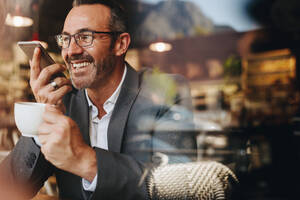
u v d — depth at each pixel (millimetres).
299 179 3025
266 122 4207
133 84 1070
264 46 4762
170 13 3498
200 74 4012
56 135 639
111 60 1051
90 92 1048
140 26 2553
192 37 3984
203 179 811
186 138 975
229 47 4680
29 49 871
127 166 756
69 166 688
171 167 806
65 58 1021
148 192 753
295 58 4754
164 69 1196
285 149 3473
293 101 4652
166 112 1043
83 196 830
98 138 1031
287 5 4141
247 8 4219
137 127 994
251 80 4887
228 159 946
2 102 1472
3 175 869
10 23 1703
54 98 835
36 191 935
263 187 2670
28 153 876
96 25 1001
